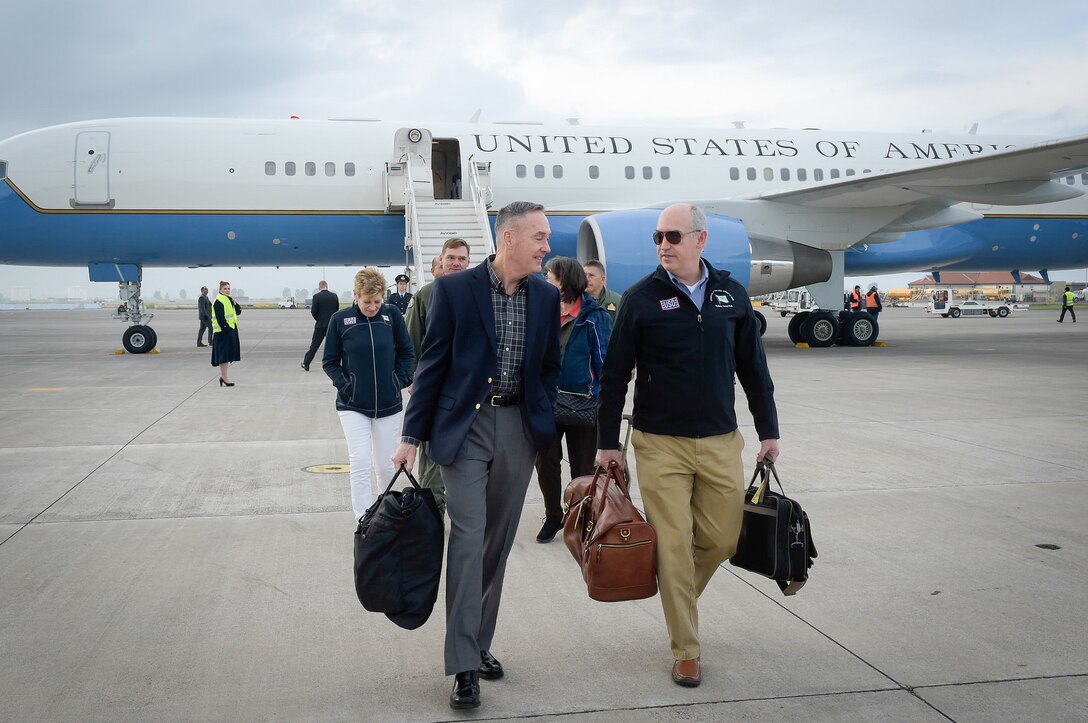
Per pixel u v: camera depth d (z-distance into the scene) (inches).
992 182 579.5
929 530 189.0
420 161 580.7
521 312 118.6
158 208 584.7
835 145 693.9
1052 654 125.6
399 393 192.9
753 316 126.0
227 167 588.1
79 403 393.7
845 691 114.6
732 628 136.9
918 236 737.6
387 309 191.2
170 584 155.2
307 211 600.4
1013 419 343.3
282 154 596.7
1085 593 150.4
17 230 581.3
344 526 193.3
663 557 119.2
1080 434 308.8
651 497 121.8
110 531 188.4
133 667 121.0
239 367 579.2
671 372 120.5
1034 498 216.8
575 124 655.8
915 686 115.8
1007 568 163.6
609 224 548.7
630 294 123.1
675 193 647.1
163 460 265.4
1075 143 479.2
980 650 127.1
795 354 665.6
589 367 176.1
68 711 108.0
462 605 113.0
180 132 593.9
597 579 113.6
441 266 190.2
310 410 372.2
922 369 545.0
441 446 114.7
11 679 116.9
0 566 164.2
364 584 114.1
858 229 655.8
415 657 126.6
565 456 275.9
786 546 120.6
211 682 116.8
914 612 142.3
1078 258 783.1
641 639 133.7
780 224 639.8
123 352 709.9
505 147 620.7
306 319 1793.8
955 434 309.6
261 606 145.2
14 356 682.2
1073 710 108.7
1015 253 758.5
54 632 133.0
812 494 221.6
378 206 607.5
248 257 625.9
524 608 146.6
